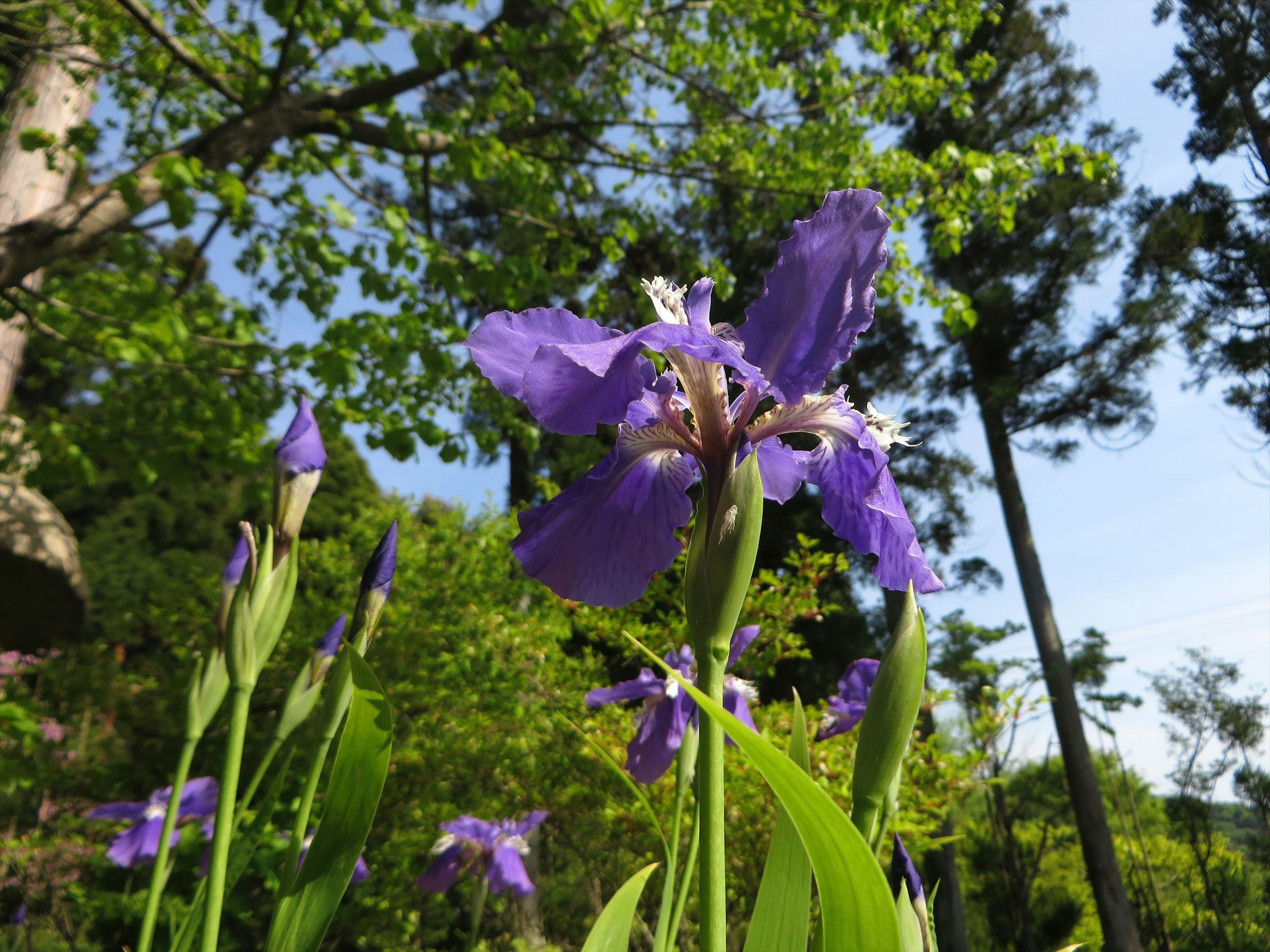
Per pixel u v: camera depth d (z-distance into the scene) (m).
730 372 1.55
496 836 4.02
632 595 1.34
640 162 8.48
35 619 6.55
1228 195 17.44
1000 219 7.90
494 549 7.38
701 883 0.91
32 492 6.38
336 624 1.55
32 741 4.58
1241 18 17.19
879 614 17.78
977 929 18.19
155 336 5.00
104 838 5.84
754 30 6.98
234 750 1.25
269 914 5.46
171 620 7.57
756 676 6.75
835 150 7.78
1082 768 16.50
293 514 1.39
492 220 15.31
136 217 5.61
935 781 5.54
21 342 7.04
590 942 1.30
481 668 6.44
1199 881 19.78
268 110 6.11
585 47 6.99
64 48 6.15
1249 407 17.22
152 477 6.22
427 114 6.41
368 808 1.06
